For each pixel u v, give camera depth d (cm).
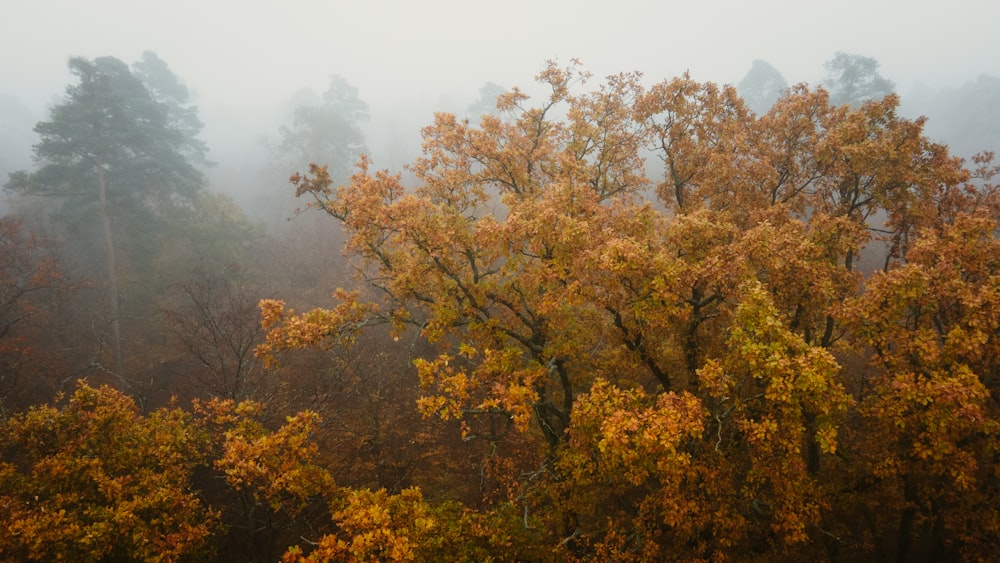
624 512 1319
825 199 1409
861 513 1310
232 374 1770
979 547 946
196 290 2409
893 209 1255
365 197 1065
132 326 2500
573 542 1137
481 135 1448
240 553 1364
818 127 1595
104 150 2670
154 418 1148
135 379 2162
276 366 1107
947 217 1276
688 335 1084
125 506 880
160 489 955
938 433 761
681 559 1001
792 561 1136
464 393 914
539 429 1549
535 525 1059
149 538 888
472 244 1120
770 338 800
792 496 848
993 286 791
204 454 1208
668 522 840
